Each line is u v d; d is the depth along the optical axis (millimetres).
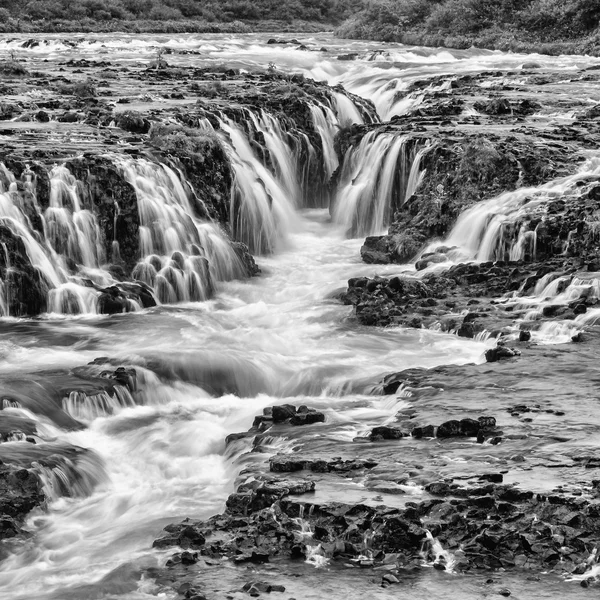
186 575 13820
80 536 15750
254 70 55844
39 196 27516
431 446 17406
